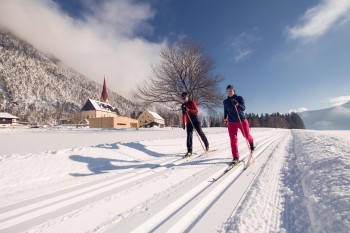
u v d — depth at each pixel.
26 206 2.93
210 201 2.90
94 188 3.67
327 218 2.14
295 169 4.43
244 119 5.36
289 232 2.06
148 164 5.54
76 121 70.62
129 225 2.34
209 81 20.75
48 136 14.20
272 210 2.54
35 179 4.17
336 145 6.48
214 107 21.09
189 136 6.68
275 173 4.16
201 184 3.65
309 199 2.70
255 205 2.67
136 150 7.12
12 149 7.46
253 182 3.64
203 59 21.45
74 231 2.25
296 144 8.89
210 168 4.79
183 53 21.41
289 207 2.62
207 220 2.38
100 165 5.46
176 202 2.92
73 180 4.25
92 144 9.05
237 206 2.70
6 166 4.38
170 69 21.41
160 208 2.75
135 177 4.30
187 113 6.64
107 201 3.05
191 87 21.00
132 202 2.99
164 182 3.86
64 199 3.18
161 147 8.10
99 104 76.44
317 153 5.38
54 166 4.86
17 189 3.69
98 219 2.51
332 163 4.01
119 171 4.89
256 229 2.13
